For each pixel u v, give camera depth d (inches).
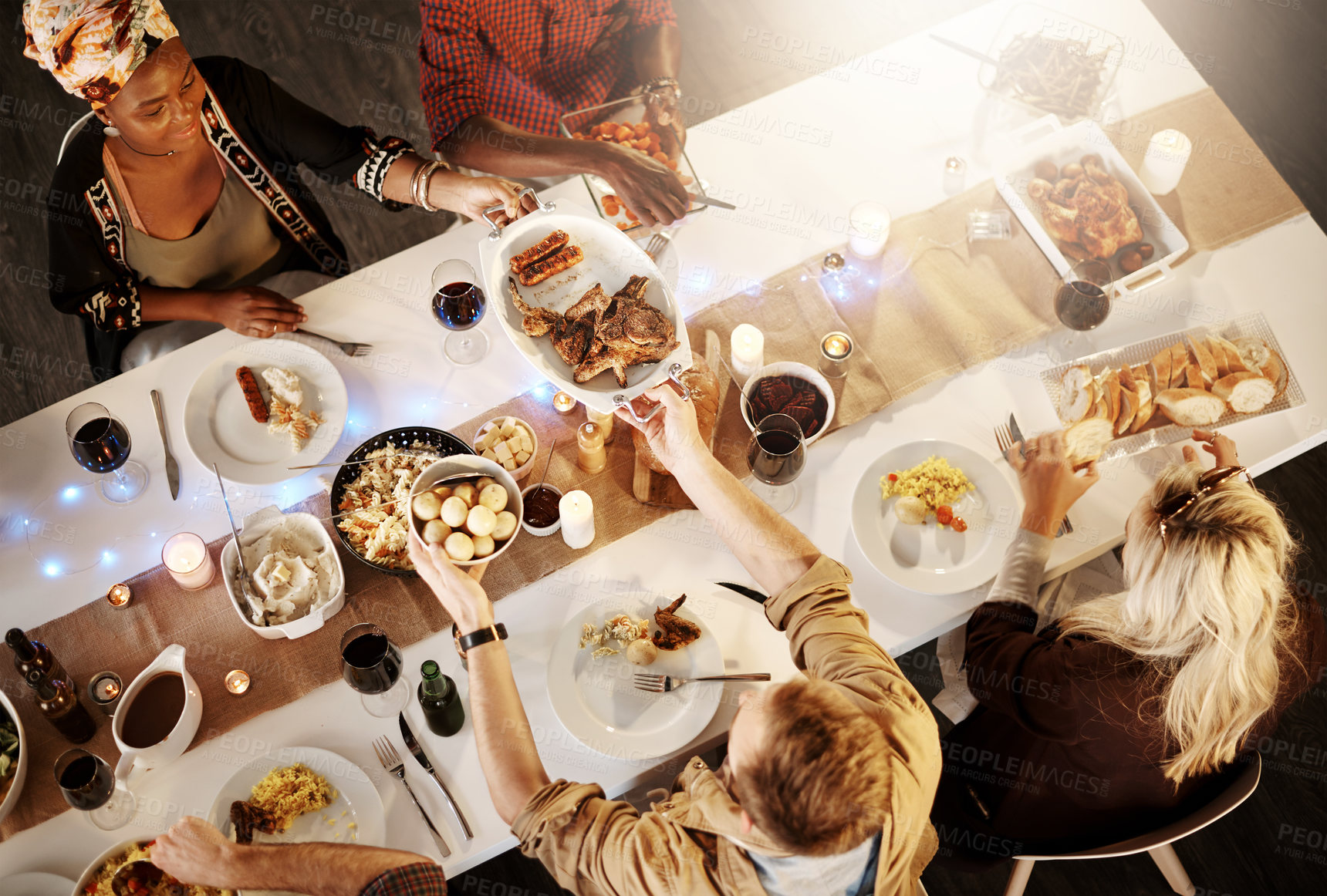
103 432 69.2
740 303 80.1
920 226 83.6
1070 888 99.3
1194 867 100.0
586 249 67.9
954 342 78.5
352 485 71.2
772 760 48.4
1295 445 73.7
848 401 76.0
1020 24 91.4
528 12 99.9
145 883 59.8
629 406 65.9
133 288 84.5
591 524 69.7
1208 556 58.0
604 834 54.0
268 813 62.1
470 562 63.9
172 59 76.7
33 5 66.8
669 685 65.2
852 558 71.7
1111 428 74.0
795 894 51.5
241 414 76.2
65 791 57.9
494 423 72.6
